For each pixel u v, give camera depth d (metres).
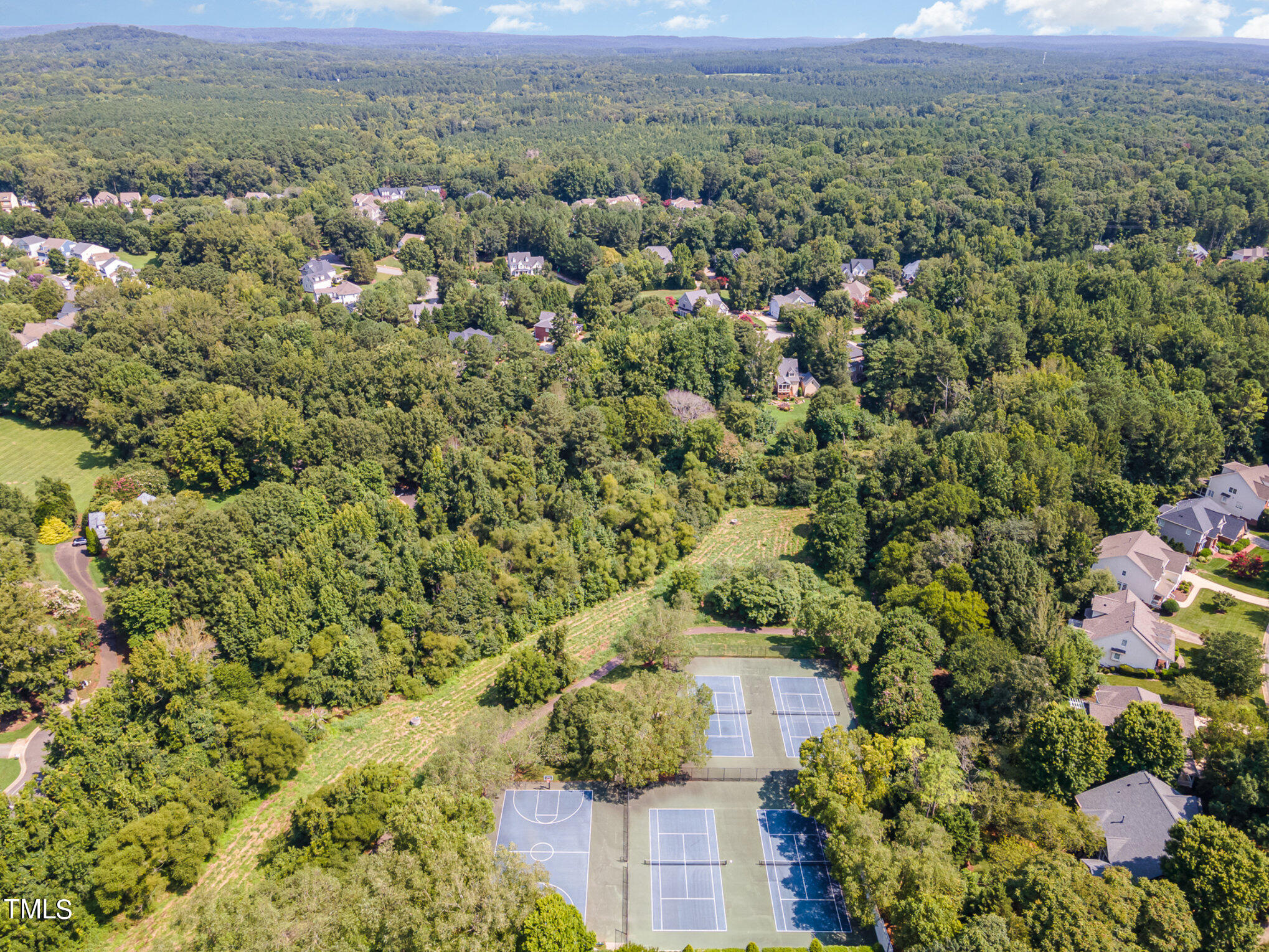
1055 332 180.50
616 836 82.69
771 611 115.88
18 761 89.12
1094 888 65.06
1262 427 150.50
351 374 162.00
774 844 82.19
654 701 89.69
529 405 166.25
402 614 109.62
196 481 142.38
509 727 93.88
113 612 106.88
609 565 127.62
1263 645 103.56
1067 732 80.00
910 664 93.75
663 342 181.88
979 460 130.00
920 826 73.62
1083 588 109.00
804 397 198.00
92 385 158.12
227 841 83.62
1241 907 64.38
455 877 66.62
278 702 101.25
